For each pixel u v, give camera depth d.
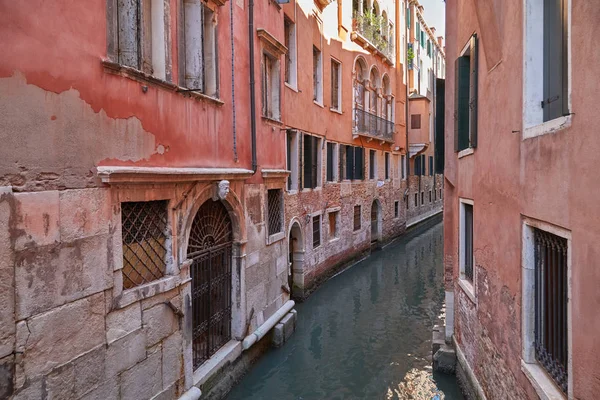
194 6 6.34
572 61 3.41
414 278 16.19
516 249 4.75
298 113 12.63
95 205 4.48
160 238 5.80
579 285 3.33
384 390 7.86
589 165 3.15
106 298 4.64
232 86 7.61
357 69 19.38
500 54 5.27
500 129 5.28
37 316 3.85
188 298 6.20
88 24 4.38
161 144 5.56
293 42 12.27
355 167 18.70
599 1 2.96
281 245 10.23
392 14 23.77
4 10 3.53
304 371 8.62
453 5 8.48
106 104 4.62
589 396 3.20
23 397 3.72
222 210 7.69
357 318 11.80
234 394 7.54
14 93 3.62
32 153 3.79
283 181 10.27
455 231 8.21
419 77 30.06
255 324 8.64
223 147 7.31
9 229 3.59
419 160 30.33
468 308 7.07
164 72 5.63
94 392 4.48
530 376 4.31
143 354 5.23
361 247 19.53
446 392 7.68
